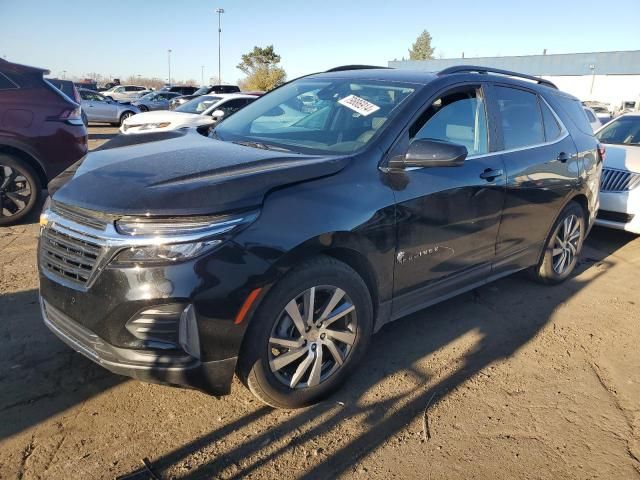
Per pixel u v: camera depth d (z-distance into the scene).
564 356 3.63
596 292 4.84
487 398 3.09
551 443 2.73
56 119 6.11
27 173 6.02
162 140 3.51
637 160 6.34
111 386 2.97
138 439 2.58
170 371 2.37
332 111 3.53
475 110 3.76
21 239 5.51
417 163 3.00
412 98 3.34
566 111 4.77
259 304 2.50
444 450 2.64
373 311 3.11
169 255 2.29
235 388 3.04
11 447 2.46
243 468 2.44
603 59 52.62
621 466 2.60
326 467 2.48
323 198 2.70
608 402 3.12
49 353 3.24
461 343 3.72
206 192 2.40
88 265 2.40
